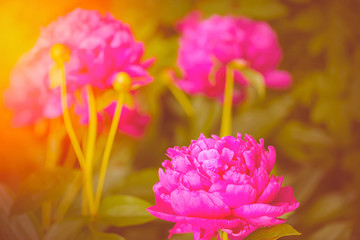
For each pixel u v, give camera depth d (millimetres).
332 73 2080
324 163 2096
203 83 1657
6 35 1966
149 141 1797
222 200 1117
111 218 1321
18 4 1979
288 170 2041
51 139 1489
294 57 2184
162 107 2049
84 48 1304
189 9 1914
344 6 2104
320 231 1459
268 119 1740
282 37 2160
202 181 1131
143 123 1524
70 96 1345
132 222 1320
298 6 2092
